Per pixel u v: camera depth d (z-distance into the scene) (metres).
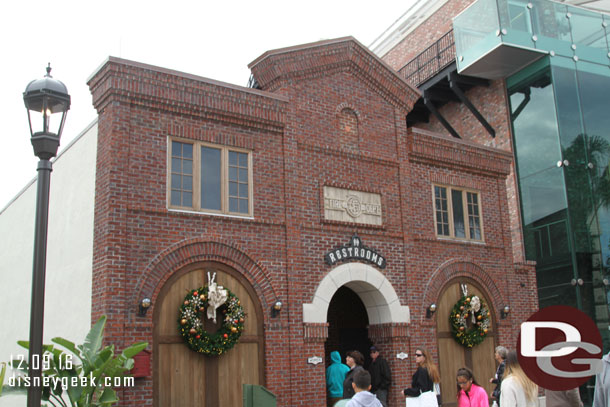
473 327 15.76
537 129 19.44
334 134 14.18
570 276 17.97
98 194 11.20
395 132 15.39
